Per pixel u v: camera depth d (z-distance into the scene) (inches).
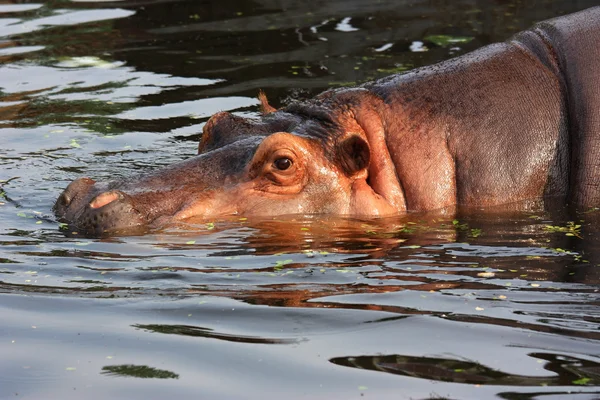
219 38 1531.7
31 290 709.9
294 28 1561.3
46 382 563.2
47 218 882.8
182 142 1142.3
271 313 659.4
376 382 554.3
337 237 826.8
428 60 1348.4
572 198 903.1
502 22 1525.6
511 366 573.0
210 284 716.7
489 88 912.3
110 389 553.6
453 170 896.3
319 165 879.7
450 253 783.7
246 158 895.1
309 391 545.3
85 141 1148.5
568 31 952.3
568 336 615.8
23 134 1178.0
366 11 1641.2
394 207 890.1
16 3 1790.1
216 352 598.9
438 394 537.6
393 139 898.7
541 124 903.1
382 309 664.4
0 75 1393.9
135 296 695.1
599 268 743.1
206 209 861.8
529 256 773.9
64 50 1507.1
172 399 539.8
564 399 528.4
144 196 863.1
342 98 930.1
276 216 869.2
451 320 643.5
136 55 1470.2
